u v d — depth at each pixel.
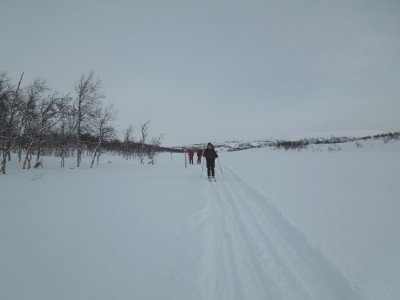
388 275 3.06
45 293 2.83
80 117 22.56
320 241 4.12
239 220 5.64
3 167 15.67
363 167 14.33
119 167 23.36
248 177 12.19
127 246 4.18
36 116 18.52
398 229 4.46
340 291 2.92
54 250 3.98
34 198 7.83
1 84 17.67
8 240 4.36
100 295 2.83
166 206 6.84
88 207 6.66
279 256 3.88
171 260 3.74
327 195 7.34
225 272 3.45
